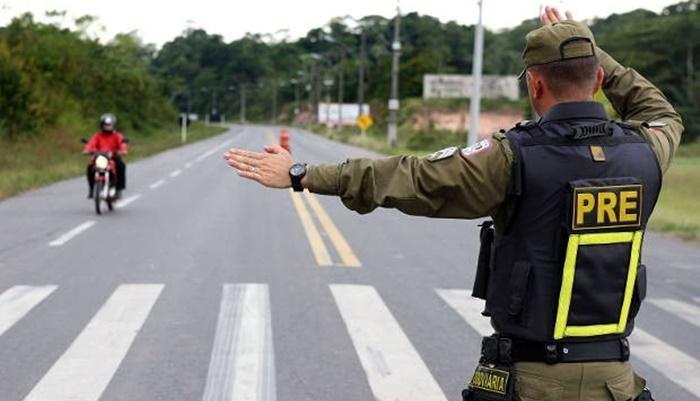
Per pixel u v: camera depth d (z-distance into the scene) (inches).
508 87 3725.4
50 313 323.3
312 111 5383.9
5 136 1469.0
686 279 434.9
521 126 122.8
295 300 351.9
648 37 2947.8
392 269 433.1
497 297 122.9
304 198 820.0
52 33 2341.3
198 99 6889.8
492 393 122.3
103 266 423.5
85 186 932.0
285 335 296.5
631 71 145.6
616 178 119.7
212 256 460.1
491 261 125.4
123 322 310.3
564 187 118.3
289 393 236.8
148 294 358.0
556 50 122.6
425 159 121.2
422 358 273.1
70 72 2288.4
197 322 312.0
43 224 589.6
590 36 125.1
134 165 1370.6
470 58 4800.7
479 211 120.8
